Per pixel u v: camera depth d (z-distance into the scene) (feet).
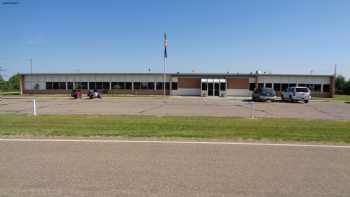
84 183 14.70
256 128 34.35
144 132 30.68
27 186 14.21
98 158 19.67
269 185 14.79
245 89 155.53
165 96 146.30
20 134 29.07
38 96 138.62
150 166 17.90
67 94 159.43
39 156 20.08
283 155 21.11
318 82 151.64
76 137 27.76
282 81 153.48
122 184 14.62
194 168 17.60
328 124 39.11
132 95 152.25
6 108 67.31
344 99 131.64
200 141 26.25
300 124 38.88
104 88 160.15
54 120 40.78
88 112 57.11
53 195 13.11
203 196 13.23
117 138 27.43
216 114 55.42
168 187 14.29
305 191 14.03
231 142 25.88
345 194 13.70
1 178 15.35
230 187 14.43
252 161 19.35
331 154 21.54
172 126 35.55
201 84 154.81
